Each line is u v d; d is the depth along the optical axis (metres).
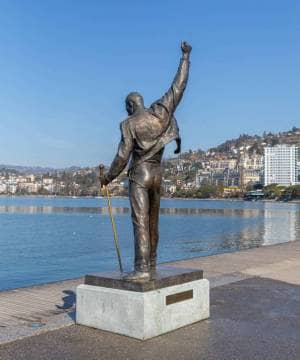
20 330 6.50
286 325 6.89
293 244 19.03
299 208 124.19
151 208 6.88
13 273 21.38
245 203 170.88
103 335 6.29
